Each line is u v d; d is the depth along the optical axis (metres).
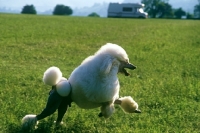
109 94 5.84
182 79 11.84
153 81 11.20
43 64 13.88
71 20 49.31
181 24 51.75
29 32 26.20
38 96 8.76
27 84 10.10
